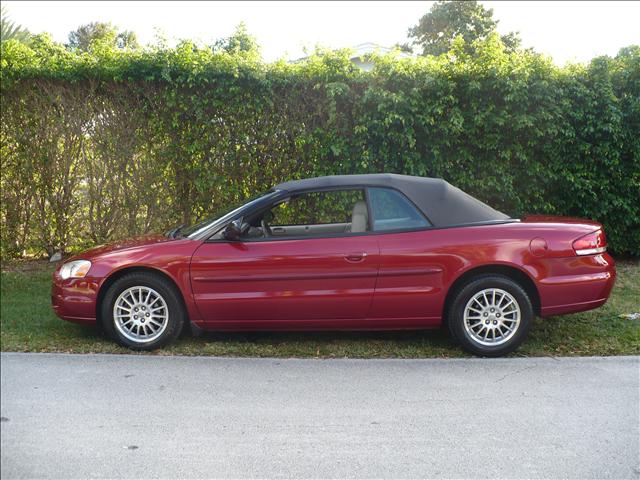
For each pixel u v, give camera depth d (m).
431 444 3.46
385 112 7.62
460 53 7.98
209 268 4.93
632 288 7.24
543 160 8.32
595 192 8.42
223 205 8.31
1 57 7.98
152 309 5.09
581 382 4.39
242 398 4.11
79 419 3.76
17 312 6.22
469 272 4.91
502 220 5.05
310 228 5.29
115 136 8.18
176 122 7.95
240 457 3.31
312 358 4.91
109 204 8.48
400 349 5.20
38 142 8.31
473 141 7.97
